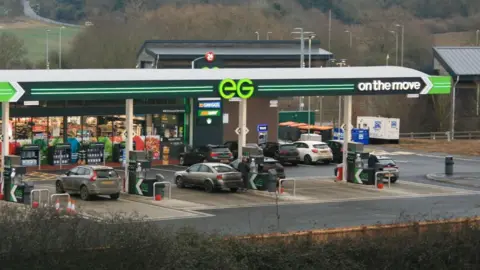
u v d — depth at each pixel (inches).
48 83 1647.4
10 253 900.0
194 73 1878.7
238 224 1443.2
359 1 7337.6
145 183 1777.8
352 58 5797.2
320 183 2073.1
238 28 5876.0
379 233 1125.1
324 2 7249.0
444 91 2082.9
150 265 937.5
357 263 1047.6
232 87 1845.5
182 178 1940.2
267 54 3056.1
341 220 1510.8
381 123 3277.6
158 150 2517.2
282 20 6722.4
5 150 1665.8
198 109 2588.6
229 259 989.2
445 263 1089.4
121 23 6008.9
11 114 2266.2
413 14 7293.3
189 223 1443.2
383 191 1946.4
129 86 1736.0
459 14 7273.6
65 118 2391.7
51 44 6432.1
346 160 2079.2
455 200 1822.1
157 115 2541.8
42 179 2085.4
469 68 3567.9
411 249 1079.0
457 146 3169.3
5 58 5241.1
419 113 3789.4
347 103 2075.5
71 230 949.8
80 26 7539.4
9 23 7667.3
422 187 2039.9
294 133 3280.0
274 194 1830.7
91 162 2402.8
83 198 1718.8
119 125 2475.4
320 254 1037.8
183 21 5807.1
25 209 1109.7
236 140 2714.1
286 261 1018.1
